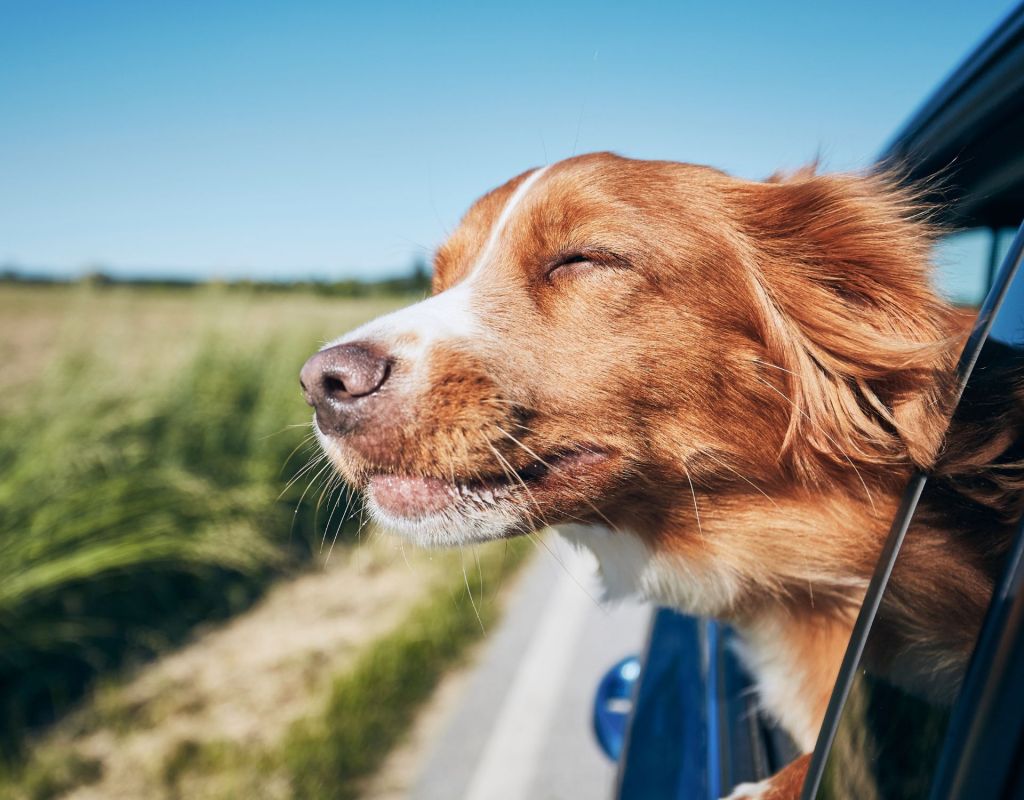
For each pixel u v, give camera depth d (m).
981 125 0.27
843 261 0.31
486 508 0.31
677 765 0.31
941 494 0.16
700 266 0.31
